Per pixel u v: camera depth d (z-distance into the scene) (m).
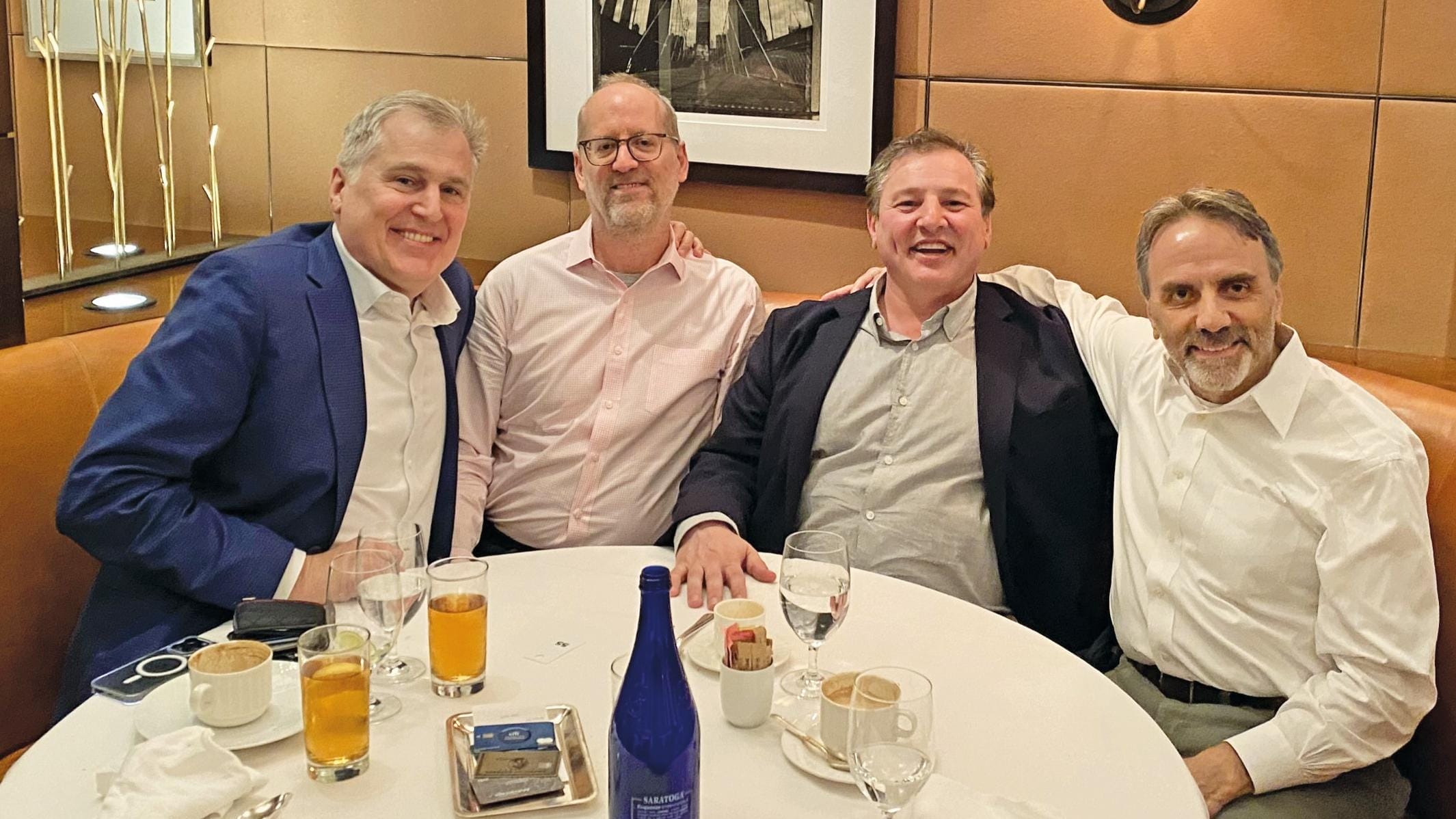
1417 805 2.08
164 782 1.29
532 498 2.66
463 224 2.29
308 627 1.72
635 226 2.62
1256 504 1.97
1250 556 1.97
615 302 2.67
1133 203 2.86
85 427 2.43
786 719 1.53
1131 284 2.89
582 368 2.65
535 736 1.42
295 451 2.12
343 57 3.50
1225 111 2.75
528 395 2.69
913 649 1.76
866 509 2.44
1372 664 1.82
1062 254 2.94
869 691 1.31
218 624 2.03
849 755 1.27
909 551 2.39
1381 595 1.82
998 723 1.55
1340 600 1.85
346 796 1.36
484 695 1.60
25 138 3.72
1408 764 2.10
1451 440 2.14
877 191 2.53
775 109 3.11
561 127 3.31
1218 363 1.96
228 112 3.64
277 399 2.12
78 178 3.74
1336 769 1.83
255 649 1.53
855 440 2.49
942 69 2.95
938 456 2.41
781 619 1.88
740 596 1.98
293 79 3.56
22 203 3.78
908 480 2.41
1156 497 2.12
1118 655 2.36
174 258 3.33
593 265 2.68
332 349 2.15
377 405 2.21
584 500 2.63
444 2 3.38
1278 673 1.95
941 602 1.93
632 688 1.21
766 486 2.54
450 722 1.50
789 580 1.55
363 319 2.22
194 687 1.46
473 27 3.37
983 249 2.48
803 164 3.11
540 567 2.06
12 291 2.46
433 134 2.20
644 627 1.21
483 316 2.69
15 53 3.65
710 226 3.28
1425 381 2.45
